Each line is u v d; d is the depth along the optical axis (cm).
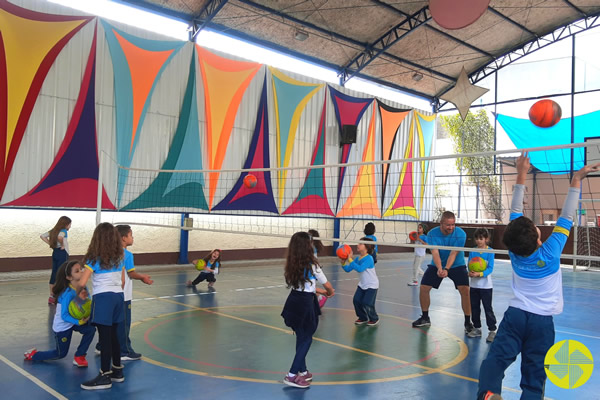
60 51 1191
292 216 1698
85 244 1288
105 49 1270
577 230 1788
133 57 1317
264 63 1623
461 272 672
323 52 1841
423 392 438
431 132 2278
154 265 1399
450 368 514
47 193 1177
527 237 319
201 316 747
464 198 2634
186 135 1429
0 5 1098
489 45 2114
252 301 905
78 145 1223
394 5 1688
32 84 1147
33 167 1156
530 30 2069
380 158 2017
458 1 955
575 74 2103
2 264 1152
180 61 1418
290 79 1692
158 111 1374
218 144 1499
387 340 630
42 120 1167
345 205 1875
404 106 2120
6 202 1120
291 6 1555
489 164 2562
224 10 1480
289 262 453
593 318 835
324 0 1559
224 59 1518
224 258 1591
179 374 467
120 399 398
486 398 302
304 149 1738
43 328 641
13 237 1172
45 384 429
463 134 2631
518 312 322
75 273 471
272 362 517
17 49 1124
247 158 1577
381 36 1856
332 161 1831
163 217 1447
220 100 1503
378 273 1485
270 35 1666
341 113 1853
